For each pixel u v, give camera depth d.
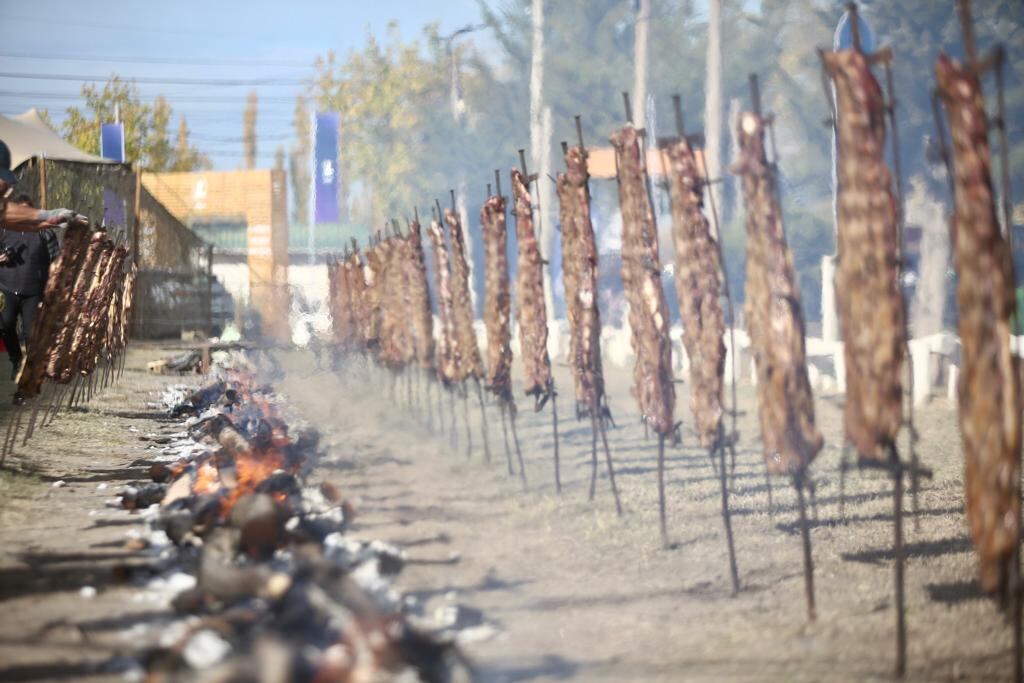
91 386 24.84
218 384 22.05
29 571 8.56
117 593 7.98
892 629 7.45
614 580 8.86
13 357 17.52
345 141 80.94
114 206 39.66
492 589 8.52
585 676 6.47
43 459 14.65
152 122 90.75
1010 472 6.12
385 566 8.38
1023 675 6.27
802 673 6.50
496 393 14.84
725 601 8.25
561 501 12.45
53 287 14.28
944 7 34.88
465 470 14.96
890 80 6.91
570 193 12.45
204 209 73.81
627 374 31.28
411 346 22.22
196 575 7.90
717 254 9.29
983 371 6.10
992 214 6.09
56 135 37.97
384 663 5.42
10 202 13.66
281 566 7.85
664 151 9.63
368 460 15.62
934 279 34.06
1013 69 35.19
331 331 37.22
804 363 8.02
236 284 72.88
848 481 13.67
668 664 6.70
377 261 26.62
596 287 12.20
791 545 10.16
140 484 12.54
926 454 15.94
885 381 6.77
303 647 5.64
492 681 6.39
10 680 6.12
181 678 5.76
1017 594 6.23
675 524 11.09
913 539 10.36
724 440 9.09
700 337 9.29
